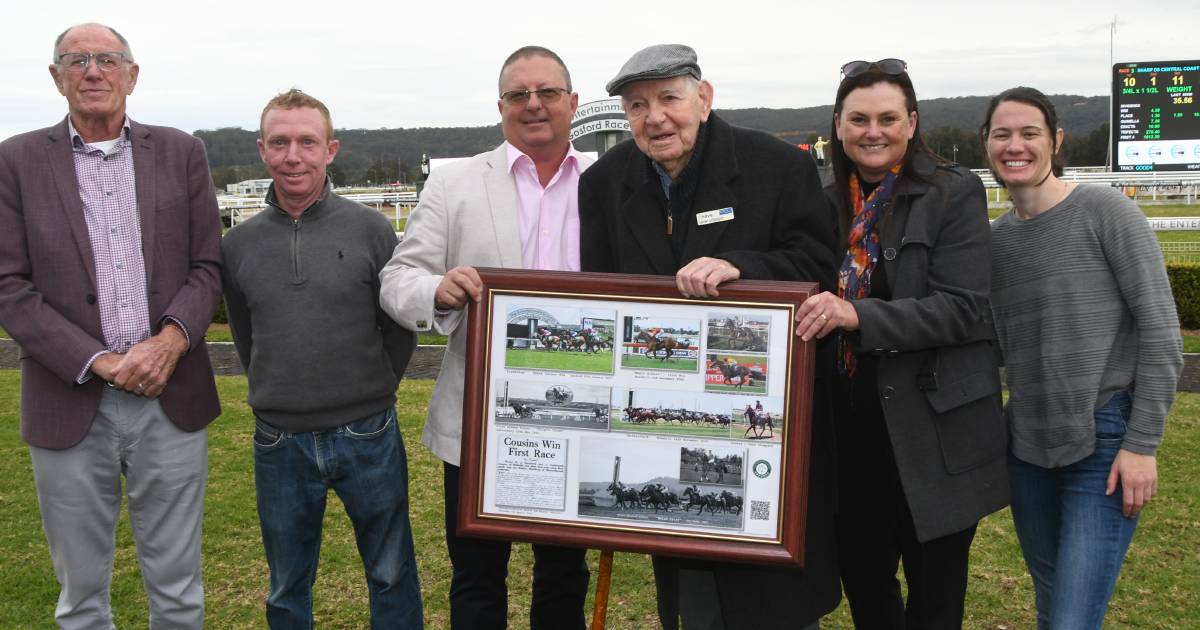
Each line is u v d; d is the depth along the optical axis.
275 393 3.11
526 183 3.19
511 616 4.09
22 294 3.08
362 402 3.19
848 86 2.86
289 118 3.07
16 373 10.06
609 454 2.55
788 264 2.65
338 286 3.14
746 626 2.74
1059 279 2.87
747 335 2.47
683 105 2.57
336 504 5.51
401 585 3.33
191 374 3.32
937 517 2.70
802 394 2.44
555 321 2.56
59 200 3.15
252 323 3.20
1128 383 2.84
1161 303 2.74
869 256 2.88
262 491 3.22
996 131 2.95
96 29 3.16
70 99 3.14
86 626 3.35
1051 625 2.90
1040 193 2.95
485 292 2.58
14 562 4.67
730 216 2.70
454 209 3.16
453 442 3.17
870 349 2.54
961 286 2.67
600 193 2.97
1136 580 4.24
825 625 4.01
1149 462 2.76
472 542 3.18
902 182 2.83
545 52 3.07
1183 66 18.34
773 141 2.79
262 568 4.60
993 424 2.80
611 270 2.96
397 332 3.35
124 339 3.19
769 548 2.46
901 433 2.75
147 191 3.23
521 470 2.59
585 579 3.45
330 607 4.14
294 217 3.21
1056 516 3.05
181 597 3.39
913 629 2.88
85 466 3.22
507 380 2.59
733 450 2.49
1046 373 2.89
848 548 3.14
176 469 3.31
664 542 2.51
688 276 2.45
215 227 3.38
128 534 5.00
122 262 3.20
